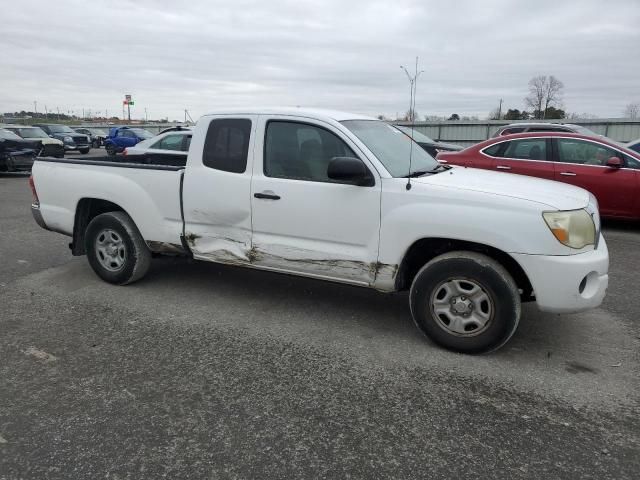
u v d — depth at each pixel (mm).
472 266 3723
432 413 3158
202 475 2613
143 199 5043
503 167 8883
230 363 3783
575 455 2773
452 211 3746
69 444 2848
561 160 8625
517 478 2604
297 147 4352
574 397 3342
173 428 2990
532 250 3574
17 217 9570
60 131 31484
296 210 4289
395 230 3936
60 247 7180
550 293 3604
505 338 3754
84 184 5375
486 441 2889
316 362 3807
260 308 4875
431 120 29703
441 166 4832
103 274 5473
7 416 3107
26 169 16922
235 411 3164
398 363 3793
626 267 6340
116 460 2721
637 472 2646
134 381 3516
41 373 3623
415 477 2607
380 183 3994
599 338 4227
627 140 26078
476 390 3422
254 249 4562
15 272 5984
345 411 3174
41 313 4727
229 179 4562
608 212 8414
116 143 29516
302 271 4414
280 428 2998
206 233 4793
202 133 4719
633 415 3143
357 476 2611
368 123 4727
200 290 5363
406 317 4672
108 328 4398
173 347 4043
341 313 4762
